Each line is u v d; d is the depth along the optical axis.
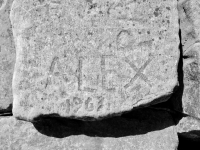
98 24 0.82
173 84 0.83
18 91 0.81
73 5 0.82
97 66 0.82
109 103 0.82
